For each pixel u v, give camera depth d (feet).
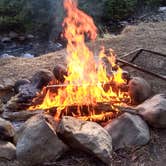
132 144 8.52
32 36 24.48
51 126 8.27
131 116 8.86
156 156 8.36
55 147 8.08
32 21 24.73
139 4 27.89
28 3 24.81
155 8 28.12
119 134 8.61
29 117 9.36
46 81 10.41
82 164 8.07
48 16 24.38
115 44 15.15
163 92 10.59
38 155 7.99
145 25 18.03
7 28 24.81
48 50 22.58
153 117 8.87
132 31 17.04
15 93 10.96
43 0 24.72
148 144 8.63
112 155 8.30
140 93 9.73
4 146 8.26
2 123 8.53
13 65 13.60
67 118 8.55
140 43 15.01
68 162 8.10
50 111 9.27
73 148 8.29
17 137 8.51
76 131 8.18
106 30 24.68
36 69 13.00
